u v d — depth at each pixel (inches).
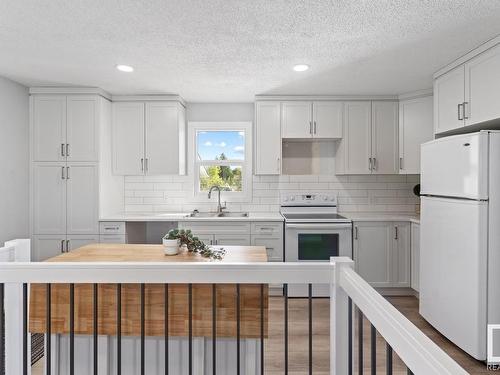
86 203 142.7
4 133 127.6
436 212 107.3
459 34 90.8
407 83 136.3
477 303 89.0
